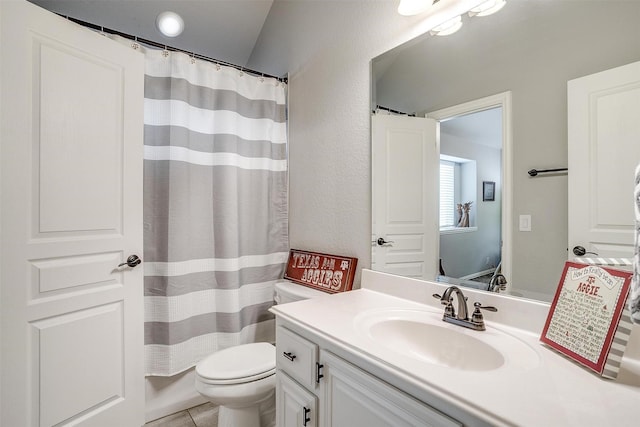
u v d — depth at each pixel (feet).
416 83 4.32
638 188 1.92
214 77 6.04
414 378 2.30
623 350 2.19
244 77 6.39
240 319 6.20
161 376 5.46
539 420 1.79
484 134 3.62
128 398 5.00
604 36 2.77
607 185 2.76
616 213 2.71
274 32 7.34
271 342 6.73
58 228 4.23
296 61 6.60
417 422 2.31
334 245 5.59
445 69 4.00
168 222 5.42
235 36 7.77
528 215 3.28
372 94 4.88
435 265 4.12
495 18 3.53
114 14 6.36
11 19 3.84
